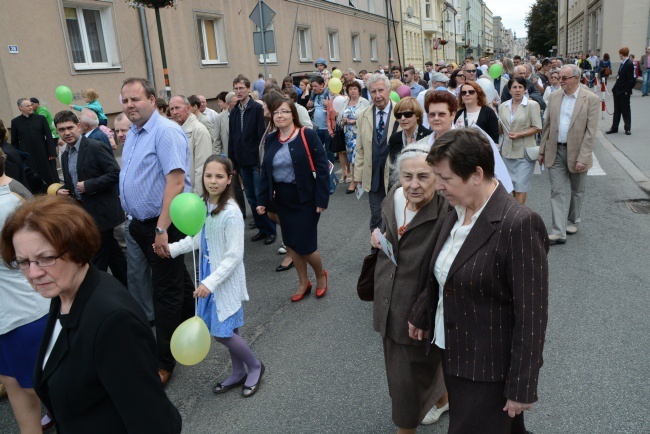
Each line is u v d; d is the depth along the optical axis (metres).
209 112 8.95
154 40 13.27
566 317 4.19
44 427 3.37
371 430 3.03
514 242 1.85
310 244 4.79
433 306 2.24
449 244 2.10
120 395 1.57
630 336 3.83
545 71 13.65
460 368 2.02
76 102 10.98
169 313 3.69
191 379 3.76
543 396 3.20
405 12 39.56
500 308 1.94
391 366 2.60
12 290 2.74
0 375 2.88
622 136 12.73
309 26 22.50
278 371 3.74
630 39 33.16
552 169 5.94
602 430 2.86
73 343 1.58
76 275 1.68
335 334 4.23
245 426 3.15
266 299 5.05
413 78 11.73
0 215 2.80
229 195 3.40
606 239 5.97
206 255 3.52
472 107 5.10
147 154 3.62
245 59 17.59
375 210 5.26
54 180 8.45
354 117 8.75
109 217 4.70
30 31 9.97
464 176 1.89
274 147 4.78
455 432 2.06
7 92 9.57
